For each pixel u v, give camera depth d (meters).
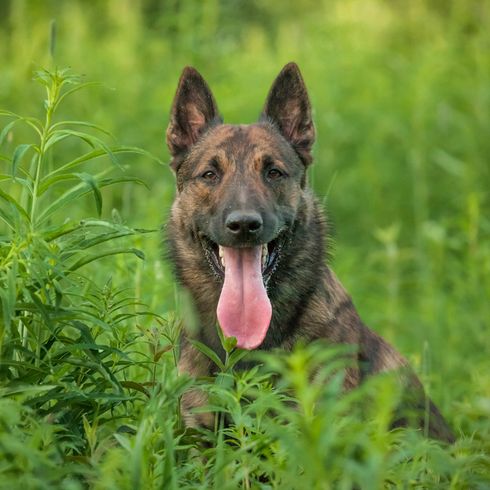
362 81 19.03
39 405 6.59
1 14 24.02
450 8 23.03
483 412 8.45
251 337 7.91
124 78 18.48
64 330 8.27
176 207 9.08
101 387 6.71
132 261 9.27
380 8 23.59
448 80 18.48
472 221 12.62
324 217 9.15
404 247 16.11
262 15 25.95
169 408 6.44
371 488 4.93
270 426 5.62
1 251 6.58
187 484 6.35
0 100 16.11
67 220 6.93
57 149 15.91
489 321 12.27
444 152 16.34
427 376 9.20
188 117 9.38
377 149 17.27
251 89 18.02
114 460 5.62
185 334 8.33
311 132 9.27
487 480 6.47
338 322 8.45
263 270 8.32
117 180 7.00
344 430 6.04
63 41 21.06
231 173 8.60
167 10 21.50
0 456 5.72
